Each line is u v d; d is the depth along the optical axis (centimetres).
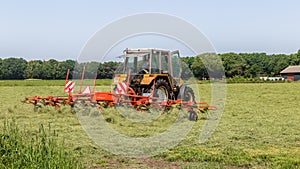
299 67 7894
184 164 761
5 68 5744
